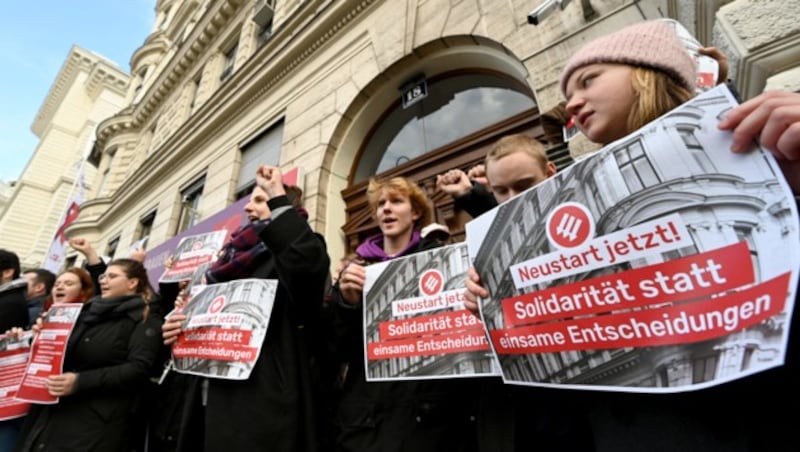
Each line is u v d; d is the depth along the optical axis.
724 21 1.27
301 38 5.31
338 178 4.35
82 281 2.90
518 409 1.00
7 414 2.24
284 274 1.41
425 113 4.04
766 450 0.57
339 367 1.58
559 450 0.90
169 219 7.19
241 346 1.43
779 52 1.12
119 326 2.16
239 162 6.14
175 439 2.11
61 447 1.83
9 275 3.31
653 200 0.71
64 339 2.14
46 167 23.98
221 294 1.63
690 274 0.64
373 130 4.46
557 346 0.82
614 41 0.87
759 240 0.57
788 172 0.61
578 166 0.85
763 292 0.55
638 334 0.70
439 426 1.20
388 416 1.24
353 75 4.46
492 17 3.17
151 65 15.20
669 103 0.79
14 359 2.39
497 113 3.38
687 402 0.66
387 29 4.21
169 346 2.27
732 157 0.62
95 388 1.92
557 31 2.65
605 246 0.77
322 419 1.47
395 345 1.30
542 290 0.87
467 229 1.10
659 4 2.19
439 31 3.58
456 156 3.40
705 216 0.64
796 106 0.56
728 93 0.65
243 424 1.30
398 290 1.37
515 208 0.99
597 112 0.86
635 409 0.72
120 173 12.63
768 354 0.52
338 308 1.50
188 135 7.65
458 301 1.23
